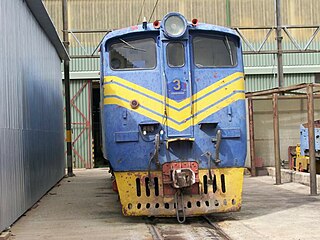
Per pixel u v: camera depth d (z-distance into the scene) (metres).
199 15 28.77
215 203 9.60
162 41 9.90
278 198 13.58
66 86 22.89
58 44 19.06
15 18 11.33
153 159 9.60
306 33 29.02
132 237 8.85
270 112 20.98
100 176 22.56
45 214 11.91
